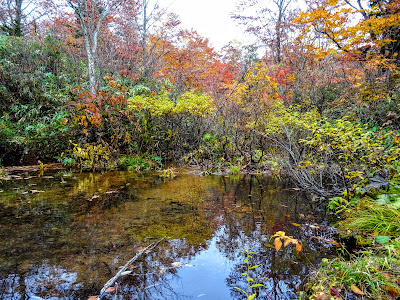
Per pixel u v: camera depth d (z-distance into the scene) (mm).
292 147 5148
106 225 2580
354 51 6949
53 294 1506
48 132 5969
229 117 7246
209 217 2865
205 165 6152
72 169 5551
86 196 3566
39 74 7129
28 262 1851
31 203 3223
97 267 1809
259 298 1529
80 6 6816
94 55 7133
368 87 5754
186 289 1608
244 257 2016
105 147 5609
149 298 1506
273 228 2578
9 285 1580
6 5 11930
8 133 5566
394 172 2887
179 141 7188
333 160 3801
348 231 2416
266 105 6516
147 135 6504
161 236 2354
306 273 1802
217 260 1965
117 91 6707
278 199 3582
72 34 10125
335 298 1415
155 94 7293
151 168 5918
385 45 7305
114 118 6332
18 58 7195
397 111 4898
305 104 6891
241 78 8234
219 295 1555
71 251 2029
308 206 3281
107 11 7395
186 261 1938
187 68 11711
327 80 7188
